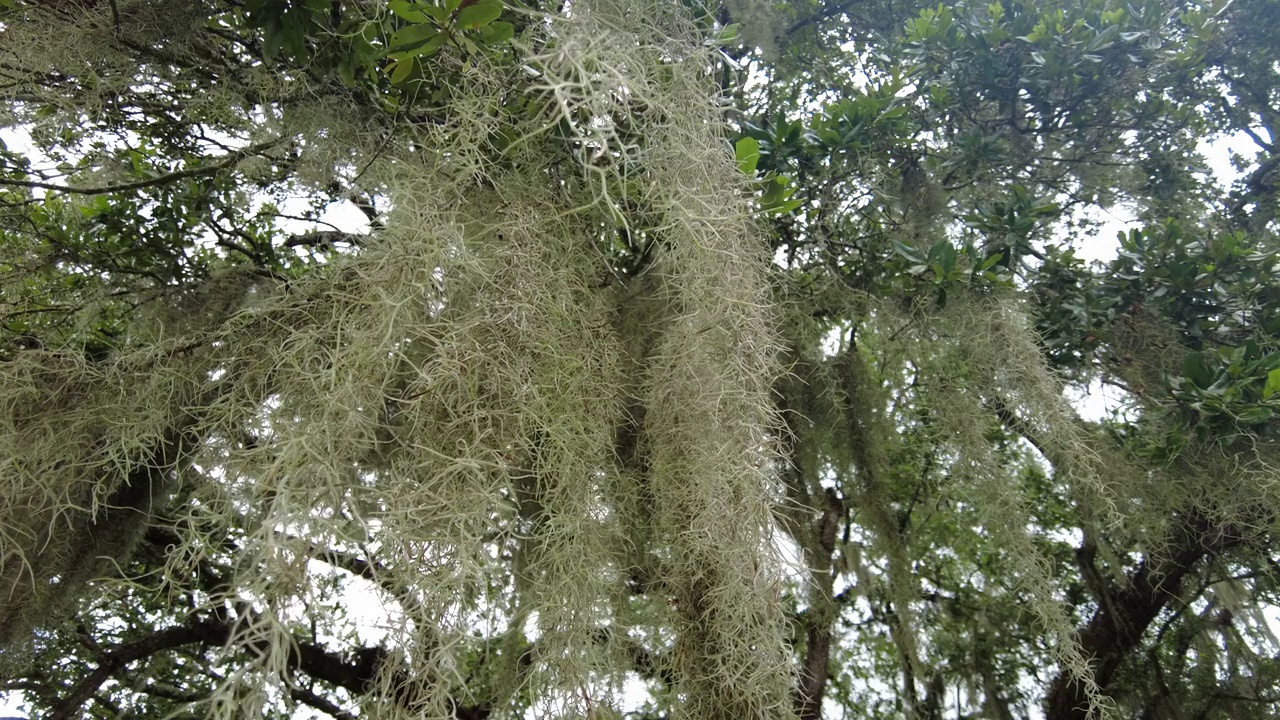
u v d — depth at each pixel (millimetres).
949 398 2646
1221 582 3086
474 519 1353
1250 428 2436
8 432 1645
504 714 1853
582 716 1458
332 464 1269
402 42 1584
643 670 2188
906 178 3051
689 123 1757
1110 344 2895
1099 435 2705
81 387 1785
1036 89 3381
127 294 2328
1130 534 2678
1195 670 3385
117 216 2486
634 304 2211
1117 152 3512
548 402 1661
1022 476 3320
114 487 1649
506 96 1809
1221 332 2961
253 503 1343
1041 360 2508
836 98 3756
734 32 2072
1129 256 3033
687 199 1692
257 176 2406
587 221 1951
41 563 1719
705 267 1688
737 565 1544
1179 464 2539
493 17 1555
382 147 1887
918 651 3023
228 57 2188
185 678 3371
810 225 2760
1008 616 3492
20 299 2488
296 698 3082
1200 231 3385
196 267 2525
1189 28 3650
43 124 2117
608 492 1816
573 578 1568
